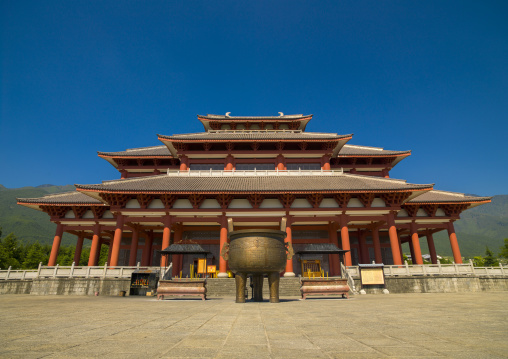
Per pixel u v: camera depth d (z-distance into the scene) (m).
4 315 10.01
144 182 36.41
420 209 39.03
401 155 47.09
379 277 27.38
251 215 34.88
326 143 43.88
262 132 50.50
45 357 4.34
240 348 4.99
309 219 35.25
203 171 40.41
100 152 45.56
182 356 4.44
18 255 76.06
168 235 33.97
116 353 4.59
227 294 26.53
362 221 37.78
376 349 4.87
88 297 23.81
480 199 36.16
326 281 18.91
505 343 5.30
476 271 29.64
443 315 9.59
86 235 44.88
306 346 5.13
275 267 14.68
